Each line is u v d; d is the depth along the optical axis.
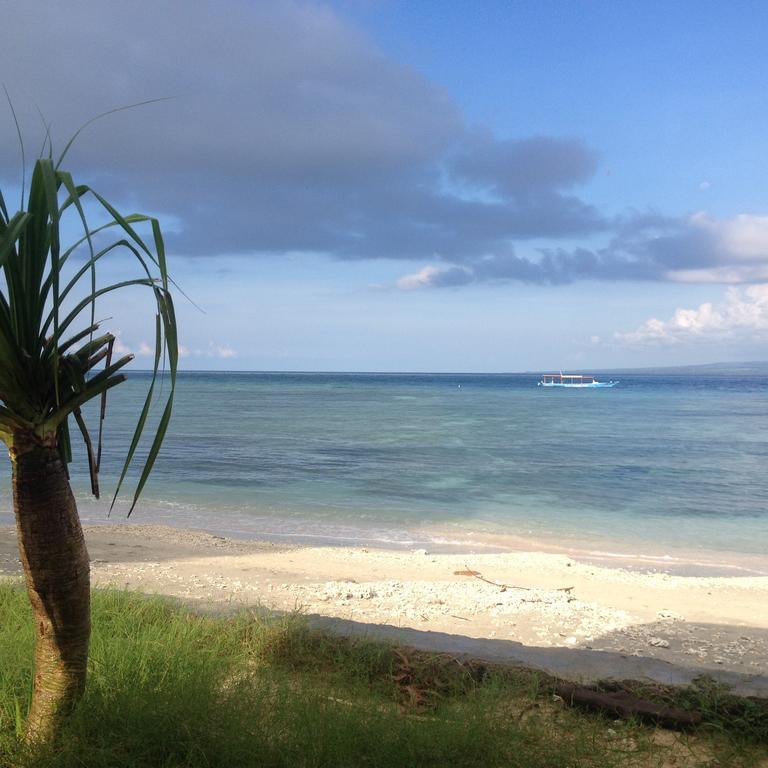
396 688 4.46
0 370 2.88
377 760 3.46
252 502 19.02
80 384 3.09
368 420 52.44
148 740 3.51
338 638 5.22
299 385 160.75
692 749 3.87
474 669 4.70
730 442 37.59
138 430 2.89
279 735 3.67
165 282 2.90
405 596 8.66
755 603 9.73
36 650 3.38
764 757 3.80
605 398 101.88
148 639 4.83
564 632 7.23
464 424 49.50
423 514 18.00
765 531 16.53
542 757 3.60
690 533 16.31
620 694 4.36
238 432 40.62
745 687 4.58
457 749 3.58
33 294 2.96
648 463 28.50
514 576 11.07
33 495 3.12
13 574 8.52
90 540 12.53
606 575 11.41
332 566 11.23
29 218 2.62
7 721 3.84
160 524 15.88
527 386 171.38
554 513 18.38
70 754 3.29
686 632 7.69
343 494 20.59
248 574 9.92
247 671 4.62
